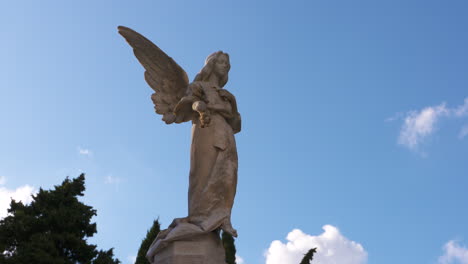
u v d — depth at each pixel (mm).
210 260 9969
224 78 11945
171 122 11711
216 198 10586
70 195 27312
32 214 26109
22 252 23047
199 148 10906
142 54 12148
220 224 10336
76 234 25359
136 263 21266
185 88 12039
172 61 12062
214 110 11242
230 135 11164
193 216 10484
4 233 24781
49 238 24047
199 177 10734
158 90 12039
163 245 10047
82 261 24656
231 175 10797
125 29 12172
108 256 25469
